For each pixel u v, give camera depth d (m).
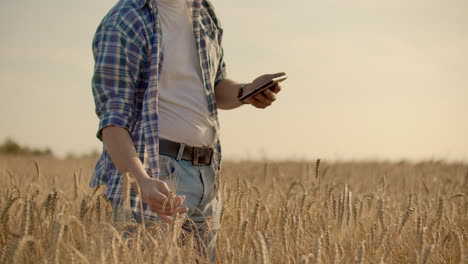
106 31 3.86
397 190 7.61
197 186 4.09
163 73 3.96
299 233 3.94
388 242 4.00
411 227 4.64
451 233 4.11
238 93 4.35
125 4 3.96
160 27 3.92
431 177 9.75
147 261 3.26
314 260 3.07
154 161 3.79
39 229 3.75
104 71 3.78
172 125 3.96
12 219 4.15
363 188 7.55
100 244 3.03
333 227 4.27
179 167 3.98
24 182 5.98
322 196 5.55
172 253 3.24
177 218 3.46
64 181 8.84
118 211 3.68
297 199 5.29
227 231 4.39
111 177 3.87
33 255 3.35
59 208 4.41
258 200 4.07
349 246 4.15
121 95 3.78
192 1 4.09
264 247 3.14
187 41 4.07
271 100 4.29
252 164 12.42
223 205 4.50
